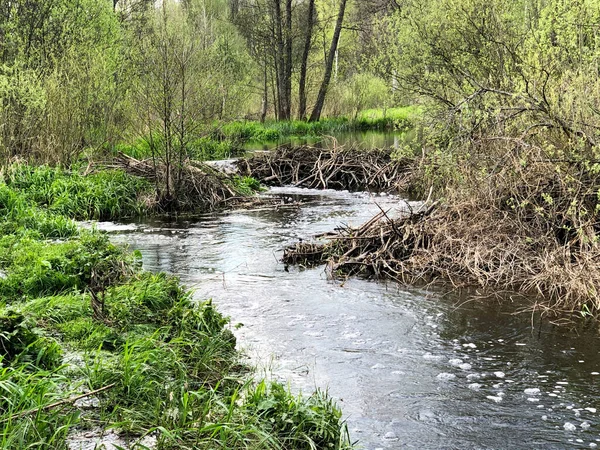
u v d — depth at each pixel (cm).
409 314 797
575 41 1098
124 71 1931
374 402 566
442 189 1128
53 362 550
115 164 1691
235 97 2847
